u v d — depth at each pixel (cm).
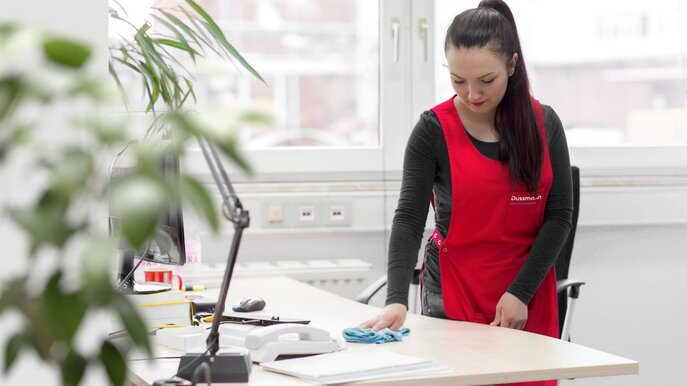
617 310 349
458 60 215
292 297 253
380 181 337
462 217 224
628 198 345
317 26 338
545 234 224
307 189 326
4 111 65
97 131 66
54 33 67
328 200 326
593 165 349
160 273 240
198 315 220
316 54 338
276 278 298
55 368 72
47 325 66
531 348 177
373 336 184
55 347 70
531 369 157
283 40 335
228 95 330
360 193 329
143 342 70
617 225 345
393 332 188
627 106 357
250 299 228
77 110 80
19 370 128
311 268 315
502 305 216
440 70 343
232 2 330
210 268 304
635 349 352
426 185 226
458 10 343
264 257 326
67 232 66
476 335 193
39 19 129
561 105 353
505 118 224
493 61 213
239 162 68
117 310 69
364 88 343
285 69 336
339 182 333
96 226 69
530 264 220
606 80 356
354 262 325
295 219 323
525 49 349
